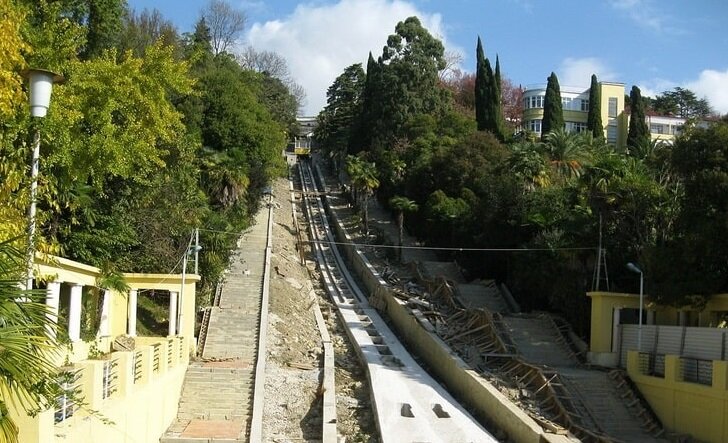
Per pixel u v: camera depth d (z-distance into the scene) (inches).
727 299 1182.9
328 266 2532.0
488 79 3280.0
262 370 1262.3
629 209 1453.0
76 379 593.6
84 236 1127.6
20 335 358.6
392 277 2181.3
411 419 1128.8
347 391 1307.8
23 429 477.7
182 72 1017.5
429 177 2657.5
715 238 1138.7
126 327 1253.1
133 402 791.7
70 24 893.2
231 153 2340.1
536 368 1245.1
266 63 4936.0
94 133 901.2
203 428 1043.9
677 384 1101.7
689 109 4830.2
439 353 1473.9
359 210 3174.2
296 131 5108.3
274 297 1785.2
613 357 1344.7
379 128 3479.3
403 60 3548.2
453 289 1914.4
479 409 1219.2
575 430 1056.8
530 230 1875.0
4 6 541.6
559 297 1566.2
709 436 1024.2
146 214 1398.9
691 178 1216.8
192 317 1334.9
